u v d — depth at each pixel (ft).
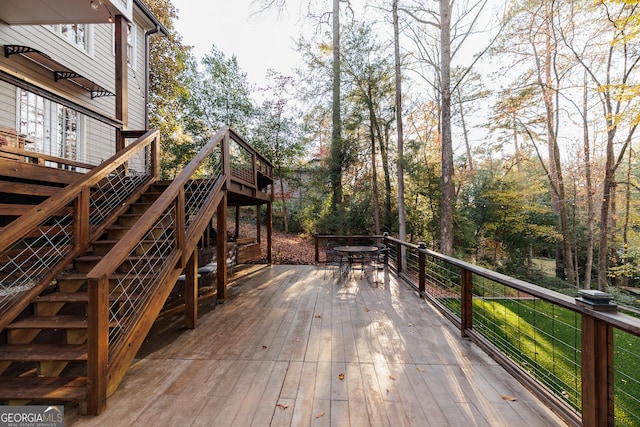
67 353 6.84
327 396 6.86
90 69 21.40
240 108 44.96
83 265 9.69
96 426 5.86
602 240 34.81
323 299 15.40
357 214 37.40
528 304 21.02
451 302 19.58
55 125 18.83
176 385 7.35
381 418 6.07
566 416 5.76
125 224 12.35
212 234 27.35
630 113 24.70
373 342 9.95
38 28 17.71
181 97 44.24
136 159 24.84
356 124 36.27
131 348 7.52
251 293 16.67
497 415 6.14
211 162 38.63
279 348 9.50
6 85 16.10
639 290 34.55
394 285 18.62
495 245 41.63
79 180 9.67
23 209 9.92
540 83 37.27
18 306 7.72
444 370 8.04
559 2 29.76
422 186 38.78
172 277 9.82
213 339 10.28
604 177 36.42
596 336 5.12
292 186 47.21
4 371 7.48
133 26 26.03
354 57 35.42
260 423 5.94
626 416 8.95
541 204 42.34
